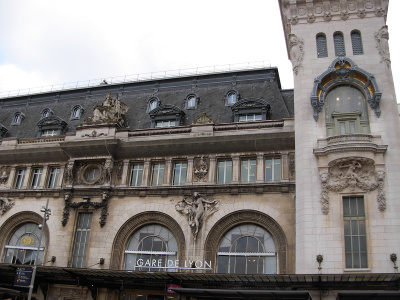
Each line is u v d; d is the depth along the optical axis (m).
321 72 29.50
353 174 25.94
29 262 32.91
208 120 32.62
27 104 44.00
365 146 25.94
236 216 29.58
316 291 23.77
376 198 25.31
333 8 31.23
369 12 30.55
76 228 32.53
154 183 32.56
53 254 31.95
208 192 30.45
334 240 24.97
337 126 27.94
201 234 29.45
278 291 22.05
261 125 31.44
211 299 25.97
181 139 31.83
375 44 29.48
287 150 30.27
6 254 33.81
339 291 23.38
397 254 23.91
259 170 30.34
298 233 25.94
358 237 25.02
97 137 34.12
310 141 27.66
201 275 24.11
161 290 29.27
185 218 30.23
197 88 38.84
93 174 34.06
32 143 36.69
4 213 34.66
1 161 36.59
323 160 26.73
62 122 38.59
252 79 37.81
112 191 32.53
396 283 22.53
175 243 30.50
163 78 40.25
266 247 28.86
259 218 29.19
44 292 30.72
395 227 24.48
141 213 31.30
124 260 30.98
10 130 41.38
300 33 31.05
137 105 39.00
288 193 29.16
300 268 24.95
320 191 26.27
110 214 31.97
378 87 28.08
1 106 44.91
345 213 25.69
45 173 35.28
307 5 31.50
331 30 30.72
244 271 28.58
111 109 35.69
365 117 27.80
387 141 26.55
